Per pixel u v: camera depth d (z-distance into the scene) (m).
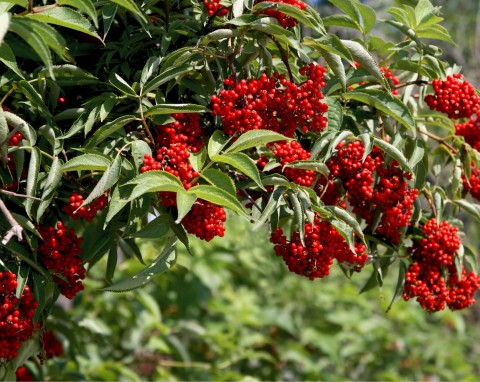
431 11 3.12
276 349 7.23
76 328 4.16
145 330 5.72
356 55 2.77
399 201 2.97
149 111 2.54
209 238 2.57
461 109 3.07
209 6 2.86
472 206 3.30
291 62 3.03
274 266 6.89
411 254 3.28
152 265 2.62
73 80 2.75
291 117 2.69
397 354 7.85
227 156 2.41
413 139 3.04
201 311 7.32
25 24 2.10
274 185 2.63
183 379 5.96
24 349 2.96
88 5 2.21
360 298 7.86
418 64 3.20
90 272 5.34
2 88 2.77
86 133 2.56
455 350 8.14
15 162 2.51
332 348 7.06
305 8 2.84
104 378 4.91
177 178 2.33
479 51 10.55
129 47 2.95
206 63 2.70
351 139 2.83
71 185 2.71
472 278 3.27
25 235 2.56
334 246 2.77
